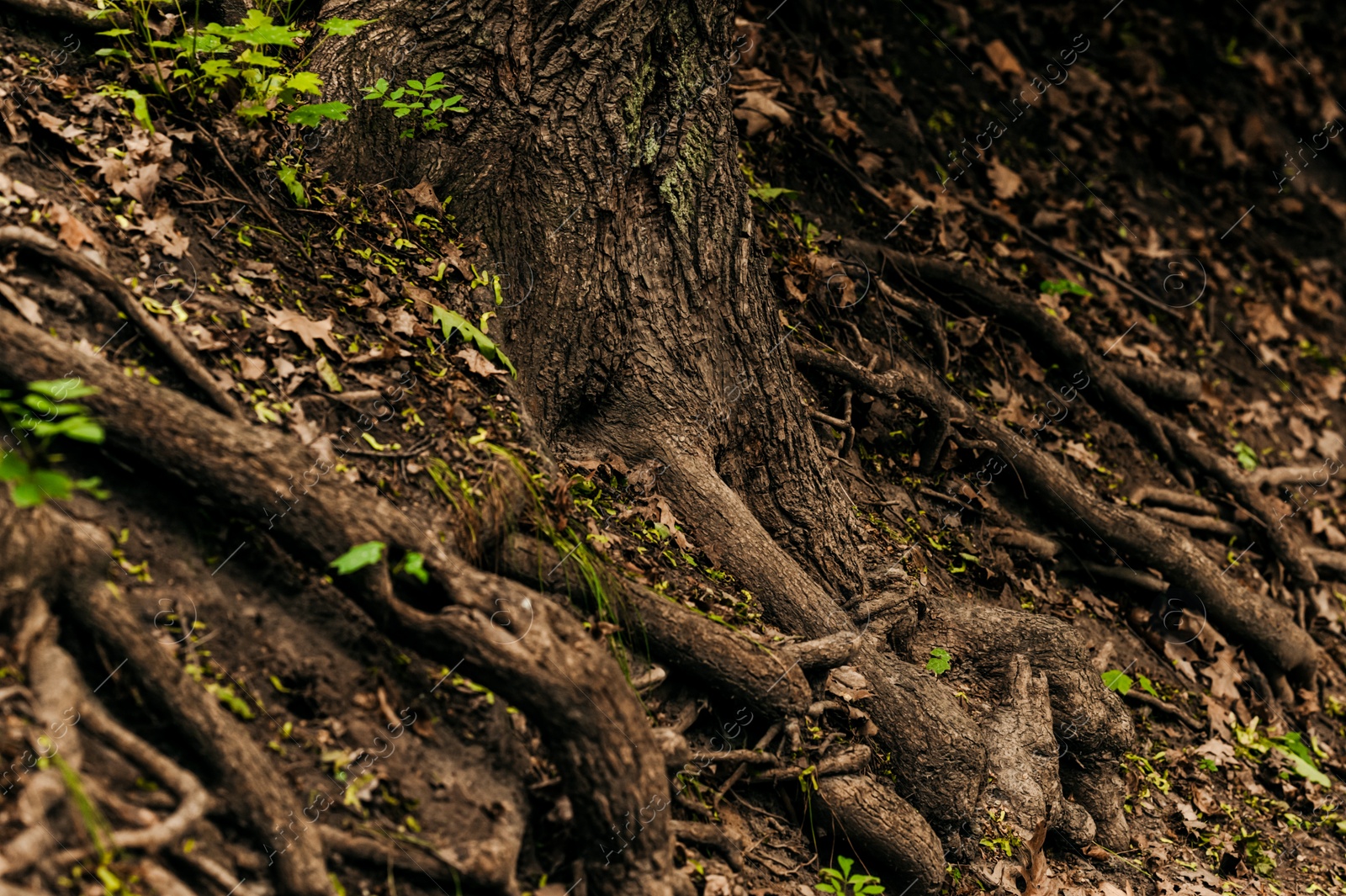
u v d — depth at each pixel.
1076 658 4.48
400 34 3.91
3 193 2.99
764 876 3.33
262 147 3.63
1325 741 5.56
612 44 3.86
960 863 3.86
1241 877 4.41
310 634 2.83
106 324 2.91
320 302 3.45
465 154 3.87
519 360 3.83
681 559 3.83
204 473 2.66
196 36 3.46
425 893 2.65
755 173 5.43
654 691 3.39
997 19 8.07
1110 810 4.40
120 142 3.33
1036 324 5.84
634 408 4.02
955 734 3.93
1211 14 9.53
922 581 4.51
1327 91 9.64
